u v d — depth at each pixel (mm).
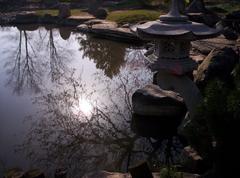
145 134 11273
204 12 27125
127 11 35969
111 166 9258
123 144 10547
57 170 8453
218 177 6016
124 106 13297
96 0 38969
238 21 21031
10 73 19703
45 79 17844
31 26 36781
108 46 26609
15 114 12695
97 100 13922
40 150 10031
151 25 6781
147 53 8414
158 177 6711
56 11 40406
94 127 11430
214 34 6543
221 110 5465
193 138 6609
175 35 6340
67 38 30391
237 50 12586
